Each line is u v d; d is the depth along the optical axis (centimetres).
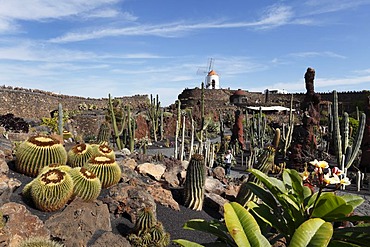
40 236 355
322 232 184
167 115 2766
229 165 1295
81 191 478
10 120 1256
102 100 3147
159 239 452
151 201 521
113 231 471
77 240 399
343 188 1083
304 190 265
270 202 267
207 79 6006
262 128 2223
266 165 620
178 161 866
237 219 205
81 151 613
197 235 523
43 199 438
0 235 329
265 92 5372
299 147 1402
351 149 1136
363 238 219
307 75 1561
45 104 2406
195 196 616
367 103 1494
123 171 665
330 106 1992
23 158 546
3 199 439
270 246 194
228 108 4206
